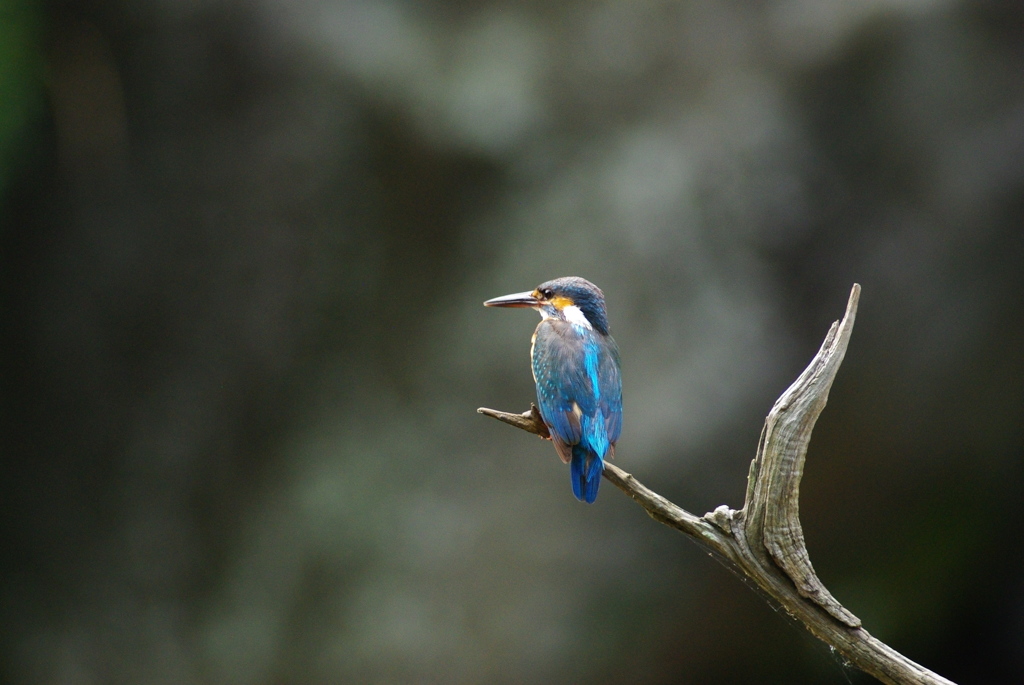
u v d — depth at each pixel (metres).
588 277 11.82
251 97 12.16
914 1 12.07
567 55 12.38
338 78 12.08
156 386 12.20
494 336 11.91
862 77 12.31
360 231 12.22
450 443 11.76
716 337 11.64
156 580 11.91
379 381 12.09
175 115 12.17
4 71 11.36
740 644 11.46
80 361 12.21
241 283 12.20
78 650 11.71
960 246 11.95
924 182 12.09
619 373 6.96
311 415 12.09
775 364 11.76
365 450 11.89
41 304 12.22
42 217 12.16
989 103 12.01
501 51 12.37
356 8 12.25
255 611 11.69
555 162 12.15
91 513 12.05
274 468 12.02
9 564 11.88
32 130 11.82
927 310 11.92
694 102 12.29
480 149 12.12
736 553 3.93
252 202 12.20
